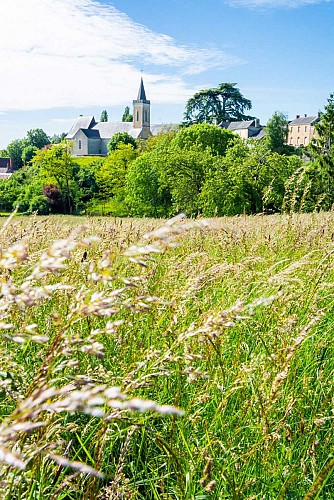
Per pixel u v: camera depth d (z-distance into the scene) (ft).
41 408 2.85
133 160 282.77
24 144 565.12
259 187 161.48
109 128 581.94
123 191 281.13
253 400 9.20
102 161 320.29
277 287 12.57
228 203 165.89
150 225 21.25
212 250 19.01
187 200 201.46
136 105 571.28
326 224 25.25
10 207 242.99
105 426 6.66
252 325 11.58
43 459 6.34
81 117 608.19
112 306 4.07
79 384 4.56
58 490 6.12
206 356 8.29
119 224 20.58
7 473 4.70
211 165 196.85
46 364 4.42
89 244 3.55
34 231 15.57
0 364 6.23
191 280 9.74
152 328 10.94
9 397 6.33
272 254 19.26
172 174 207.72
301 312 12.15
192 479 7.81
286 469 8.40
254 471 8.52
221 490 7.98
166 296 10.68
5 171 511.81
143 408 2.52
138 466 9.39
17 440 4.42
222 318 5.60
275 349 10.14
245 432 9.36
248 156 175.83
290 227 22.13
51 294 3.78
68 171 269.44
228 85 385.70
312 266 16.85
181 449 9.04
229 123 499.10
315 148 210.59
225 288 13.73
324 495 8.52
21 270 7.80
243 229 21.47
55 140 615.57
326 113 207.31
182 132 253.44
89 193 291.17
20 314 8.52
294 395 9.55
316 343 12.12
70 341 4.33
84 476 7.73
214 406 9.90
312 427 9.82
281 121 381.19
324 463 9.00
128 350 10.24
